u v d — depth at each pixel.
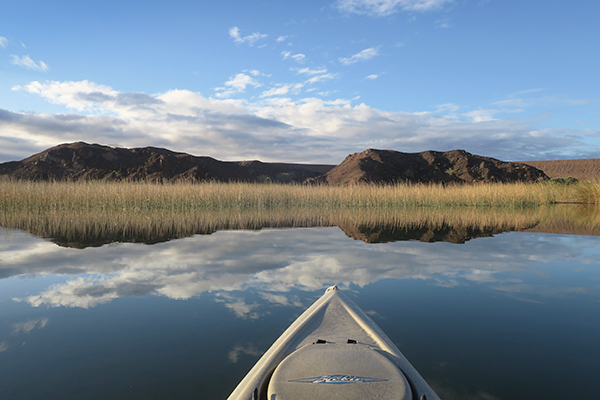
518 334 2.60
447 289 3.70
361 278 4.12
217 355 2.30
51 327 2.74
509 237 7.43
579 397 1.82
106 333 2.63
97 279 4.07
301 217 12.01
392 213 13.92
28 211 12.72
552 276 4.24
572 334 2.61
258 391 1.46
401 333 2.62
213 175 46.53
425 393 1.45
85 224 9.32
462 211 15.06
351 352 1.73
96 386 1.96
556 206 17.78
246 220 10.90
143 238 7.12
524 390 1.88
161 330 2.68
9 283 3.89
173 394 1.88
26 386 1.96
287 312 3.04
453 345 2.43
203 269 4.55
